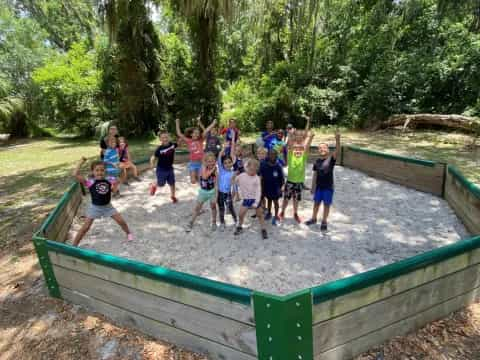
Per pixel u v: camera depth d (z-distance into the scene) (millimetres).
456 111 15109
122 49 15016
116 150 6930
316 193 4898
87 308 3291
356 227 5078
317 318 2215
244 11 10516
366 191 6859
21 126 21344
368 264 3992
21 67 21750
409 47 17641
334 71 19000
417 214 5531
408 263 2482
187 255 4387
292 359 2211
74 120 18422
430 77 15805
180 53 16859
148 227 5402
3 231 5477
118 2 11961
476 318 2873
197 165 6840
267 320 2156
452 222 5172
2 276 4062
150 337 2867
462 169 7680
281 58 18859
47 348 2803
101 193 4395
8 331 3045
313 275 3783
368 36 18328
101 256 2875
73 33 23766
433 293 2727
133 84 15539
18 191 7953
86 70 17766
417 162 6688
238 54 22703
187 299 2516
